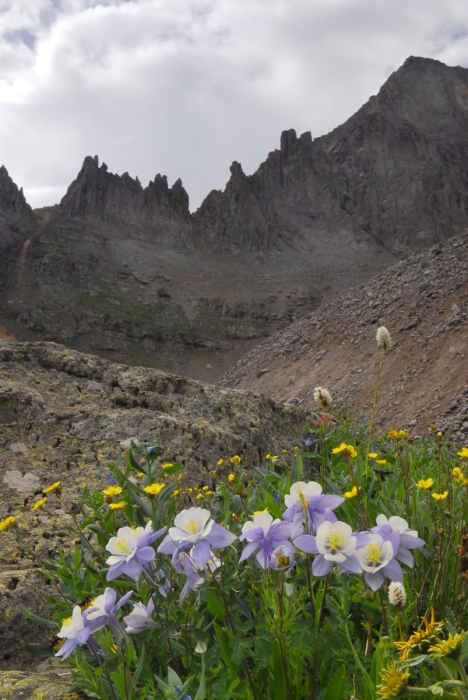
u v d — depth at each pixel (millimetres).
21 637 3402
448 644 1168
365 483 3729
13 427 6164
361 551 1738
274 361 54906
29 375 7234
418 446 6613
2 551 4195
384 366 34406
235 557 2551
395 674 1177
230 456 6734
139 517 3016
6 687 2676
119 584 2502
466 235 47156
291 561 1854
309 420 8938
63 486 5379
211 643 2279
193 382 7953
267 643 1941
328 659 2031
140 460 5977
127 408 7082
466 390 23625
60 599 3398
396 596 1615
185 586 2088
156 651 2377
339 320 51625
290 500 1961
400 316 40562
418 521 3012
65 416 6488
